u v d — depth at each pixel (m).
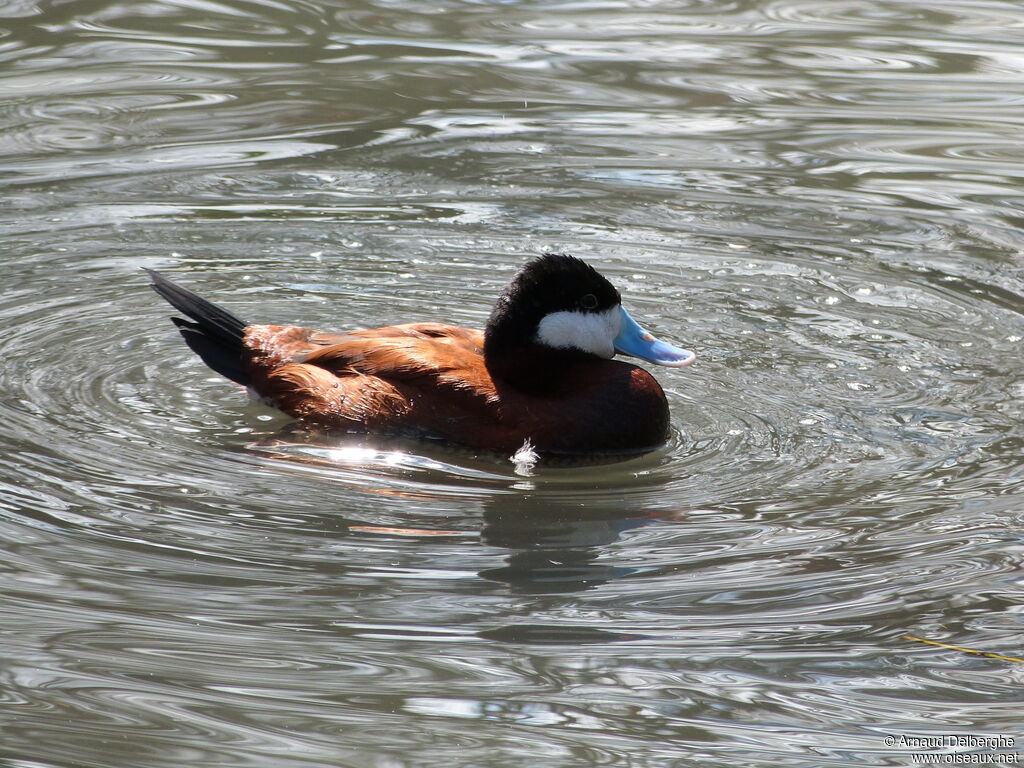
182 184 13.55
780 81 17.09
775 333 10.55
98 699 5.65
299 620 6.39
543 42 18.53
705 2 20.33
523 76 17.16
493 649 6.18
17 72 16.72
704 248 12.24
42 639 6.12
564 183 13.80
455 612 6.51
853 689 5.88
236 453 8.43
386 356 8.87
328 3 20.16
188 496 7.75
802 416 9.13
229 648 6.11
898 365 9.96
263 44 18.27
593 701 5.77
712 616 6.50
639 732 5.53
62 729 5.41
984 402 9.30
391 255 12.05
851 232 12.66
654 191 13.61
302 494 7.85
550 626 6.39
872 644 6.25
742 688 5.88
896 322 10.74
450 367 8.75
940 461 8.38
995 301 11.12
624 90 16.72
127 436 8.61
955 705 5.76
